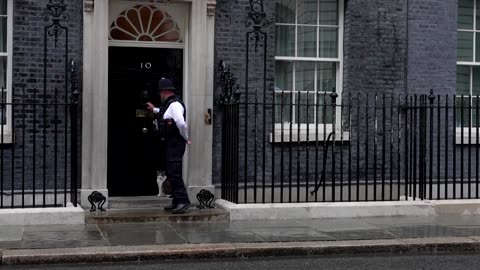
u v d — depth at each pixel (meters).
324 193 10.67
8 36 10.25
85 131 10.32
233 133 10.62
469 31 12.49
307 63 11.76
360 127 11.59
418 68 11.84
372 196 11.62
